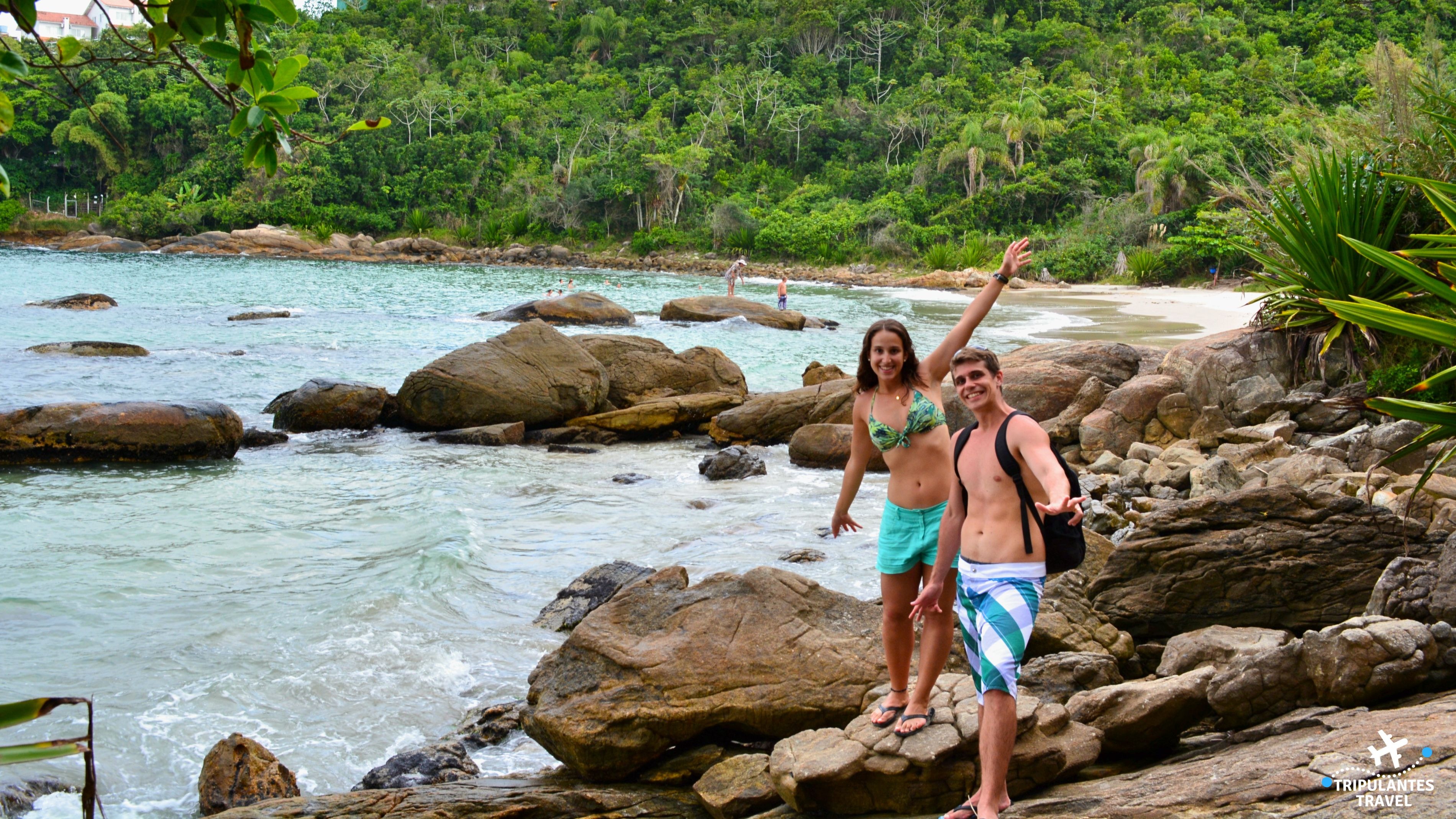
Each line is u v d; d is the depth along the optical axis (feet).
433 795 14.87
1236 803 10.73
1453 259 32.76
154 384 59.57
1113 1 424.87
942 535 12.71
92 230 279.28
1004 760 11.52
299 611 24.64
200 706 19.53
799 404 48.93
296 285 150.41
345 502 35.88
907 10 407.64
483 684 20.89
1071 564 11.86
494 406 49.98
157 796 16.43
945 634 13.38
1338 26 385.70
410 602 25.22
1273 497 20.99
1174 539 20.92
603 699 16.39
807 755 13.66
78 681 20.42
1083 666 17.35
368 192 310.04
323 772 17.28
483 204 312.50
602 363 55.21
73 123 312.71
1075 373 45.75
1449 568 16.56
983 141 283.18
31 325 86.53
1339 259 36.27
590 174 314.14
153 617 24.06
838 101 356.18
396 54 386.11
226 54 7.99
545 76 411.54
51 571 27.30
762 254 280.72
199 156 314.55
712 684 16.46
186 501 35.63
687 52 416.67
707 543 30.63
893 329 13.64
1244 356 38.63
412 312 108.27
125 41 8.13
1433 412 16.28
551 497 37.11
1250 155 245.45
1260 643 18.03
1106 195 267.80
